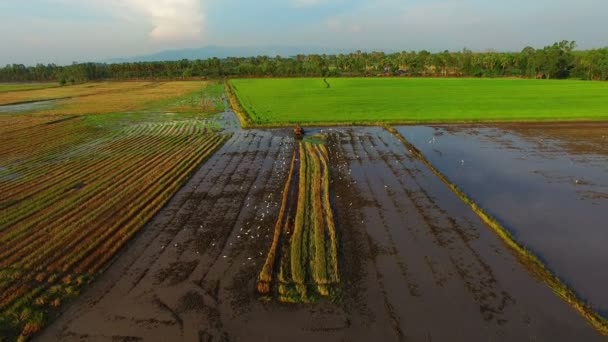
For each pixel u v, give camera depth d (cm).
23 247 1437
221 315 1064
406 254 1355
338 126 3681
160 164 2459
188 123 4009
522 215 1672
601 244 1421
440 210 1717
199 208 1769
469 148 2788
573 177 2138
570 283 1195
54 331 1017
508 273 1233
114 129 3716
